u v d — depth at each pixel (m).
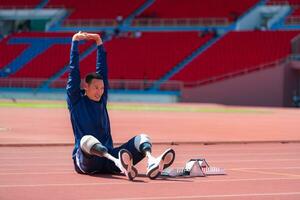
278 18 87.19
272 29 86.50
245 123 43.62
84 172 16.14
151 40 90.06
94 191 13.38
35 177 15.62
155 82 81.62
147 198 12.55
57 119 43.59
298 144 28.06
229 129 36.91
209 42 86.38
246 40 83.75
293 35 81.62
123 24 95.31
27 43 95.81
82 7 99.81
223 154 23.14
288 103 77.62
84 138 15.59
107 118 16.50
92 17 97.75
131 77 85.75
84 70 88.31
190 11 92.62
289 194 13.34
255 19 89.38
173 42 88.44
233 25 88.81
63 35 95.31
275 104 76.81
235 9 90.56
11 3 104.31
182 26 91.88
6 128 34.34
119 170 16.12
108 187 13.98
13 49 95.56
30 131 32.47
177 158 21.59
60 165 18.61
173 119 47.06
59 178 15.43
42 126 36.38
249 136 31.61
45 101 79.31
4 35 102.00
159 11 94.62
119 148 15.98
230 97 78.56
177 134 32.34
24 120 42.00
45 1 102.88
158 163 15.04
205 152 23.89
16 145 24.97
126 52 89.25
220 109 65.50
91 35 16.66
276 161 20.69
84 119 16.16
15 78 91.06
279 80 76.81
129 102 80.62
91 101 16.28
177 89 81.00
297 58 78.50
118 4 98.25
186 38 88.44
